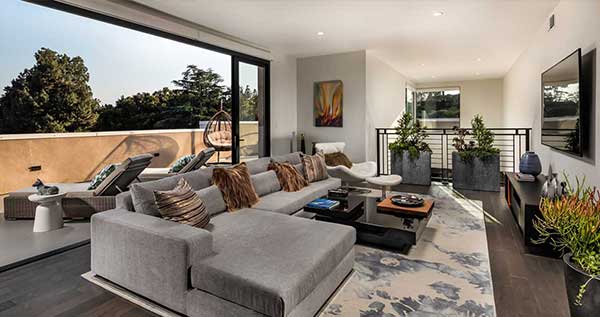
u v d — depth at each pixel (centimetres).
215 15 421
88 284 243
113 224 230
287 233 245
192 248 196
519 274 256
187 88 841
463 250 305
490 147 569
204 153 489
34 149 600
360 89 631
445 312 205
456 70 859
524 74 624
